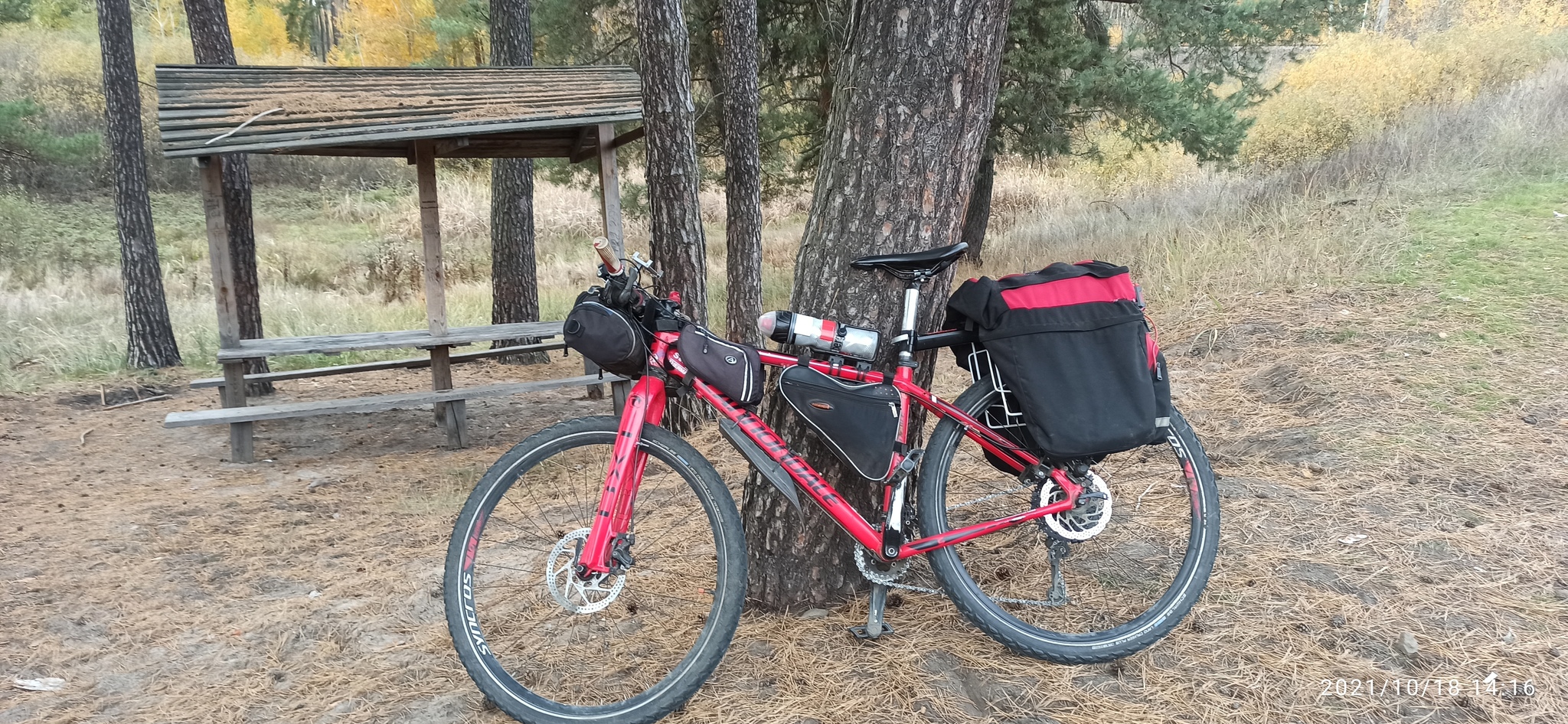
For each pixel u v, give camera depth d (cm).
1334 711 210
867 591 274
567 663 249
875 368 248
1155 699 219
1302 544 290
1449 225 647
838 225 249
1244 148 1265
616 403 632
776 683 231
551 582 217
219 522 410
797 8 992
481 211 1855
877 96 239
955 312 242
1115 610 260
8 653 273
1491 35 1342
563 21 978
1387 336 475
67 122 1911
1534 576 261
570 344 216
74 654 272
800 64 1033
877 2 238
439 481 487
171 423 521
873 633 245
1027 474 246
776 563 266
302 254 1512
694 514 359
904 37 234
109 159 1786
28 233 1459
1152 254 796
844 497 255
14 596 318
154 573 341
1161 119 877
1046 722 211
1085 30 1009
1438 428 369
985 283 233
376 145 653
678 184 570
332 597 311
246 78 595
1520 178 759
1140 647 233
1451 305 502
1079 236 1167
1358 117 1232
